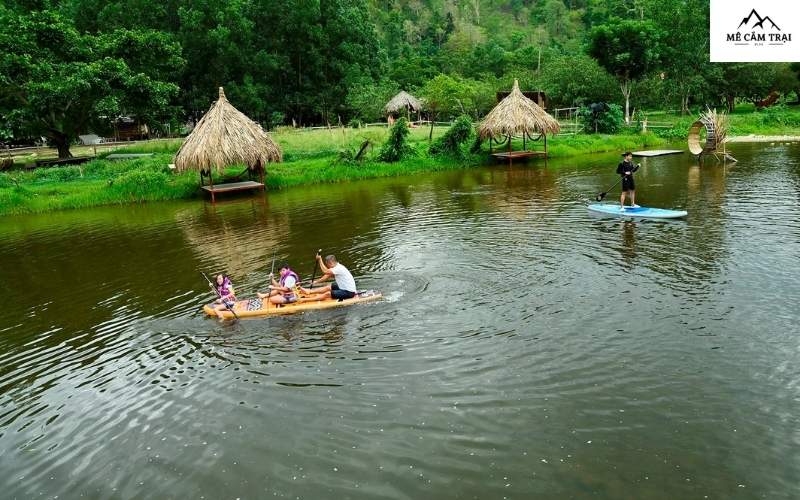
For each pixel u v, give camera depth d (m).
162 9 49.09
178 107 44.16
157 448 7.16
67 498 6.41
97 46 36.22
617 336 9.14
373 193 24.78
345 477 6.36
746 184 21.52
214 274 13.83
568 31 131.00
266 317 10.73
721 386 7.57
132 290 13.10
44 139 52.72
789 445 6.37
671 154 34.00
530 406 7.41
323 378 8.42
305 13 54.72
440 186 25.73
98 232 19.89
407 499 5.96
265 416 7.61
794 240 13.48
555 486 5.99
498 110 32.19
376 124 51.72
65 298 12.91
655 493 5.81
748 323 9.30
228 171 29.88
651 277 11.65
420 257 13.99
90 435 7.56
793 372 7.79
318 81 58.78
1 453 7.33
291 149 36.09
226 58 50.81
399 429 7.12
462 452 6.62
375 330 9.88
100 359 9.66
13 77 33.03
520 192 22.88
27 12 36.81
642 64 47.06
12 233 20.67
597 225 16.27
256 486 6.33
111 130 48.78
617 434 6.75
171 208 23.94
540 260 13.20
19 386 8.98
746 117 48.91
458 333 9.58
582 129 45.25
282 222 19.56
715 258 12.55
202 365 9.13
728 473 6.02
